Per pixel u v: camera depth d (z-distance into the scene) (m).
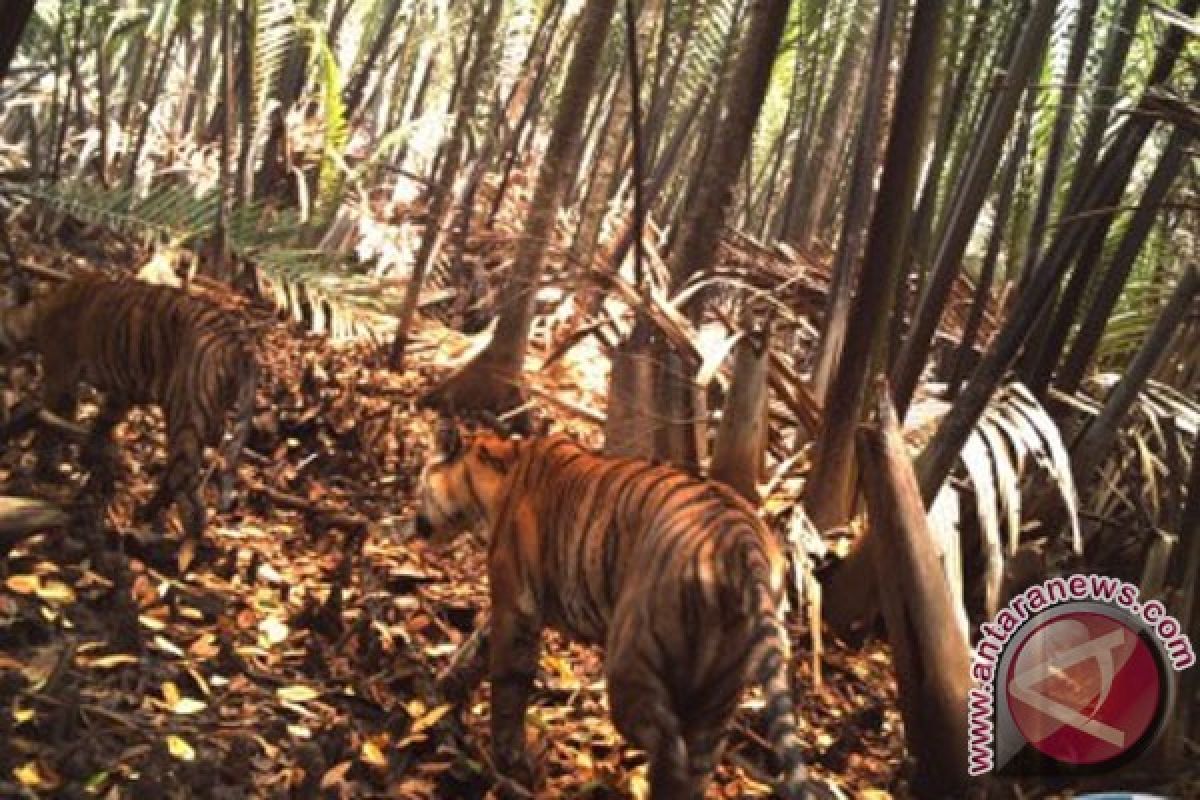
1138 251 6.78
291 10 9.87
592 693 5.47
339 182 10.63
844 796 5.16
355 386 8.31
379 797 4.36
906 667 5.34
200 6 10.54
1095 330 6.97
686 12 10.53
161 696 4.56
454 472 5.15
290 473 6.89
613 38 11.70
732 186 6.91
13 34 5.12
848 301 7.04
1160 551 5.91
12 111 12.47
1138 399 6.97
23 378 6.96
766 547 4.09
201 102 12.41
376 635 5.22
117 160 11.11
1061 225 5.70
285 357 8.59
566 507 4.53
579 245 9.84
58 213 9.79
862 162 6.93
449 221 11.49
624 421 7.16
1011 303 8.34
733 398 6.29
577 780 4.83
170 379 5.72
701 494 4.20
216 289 8.95
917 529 5.29
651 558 4.11
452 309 11.22
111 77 12.21
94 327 5.91
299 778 4.21
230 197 10.69
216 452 6.84
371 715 4.88
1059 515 6.89
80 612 4.85
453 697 4.97
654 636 4.03
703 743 4.07
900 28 8.87
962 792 5.33
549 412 9.30
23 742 3.99
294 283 8.86
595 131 14.39
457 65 12.45
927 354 6.56
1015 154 7.32
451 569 6.30
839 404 6.37
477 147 12.59
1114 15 6.87
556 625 4.66
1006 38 7.55
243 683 4.77
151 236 8.85
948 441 5.97
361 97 12.95
